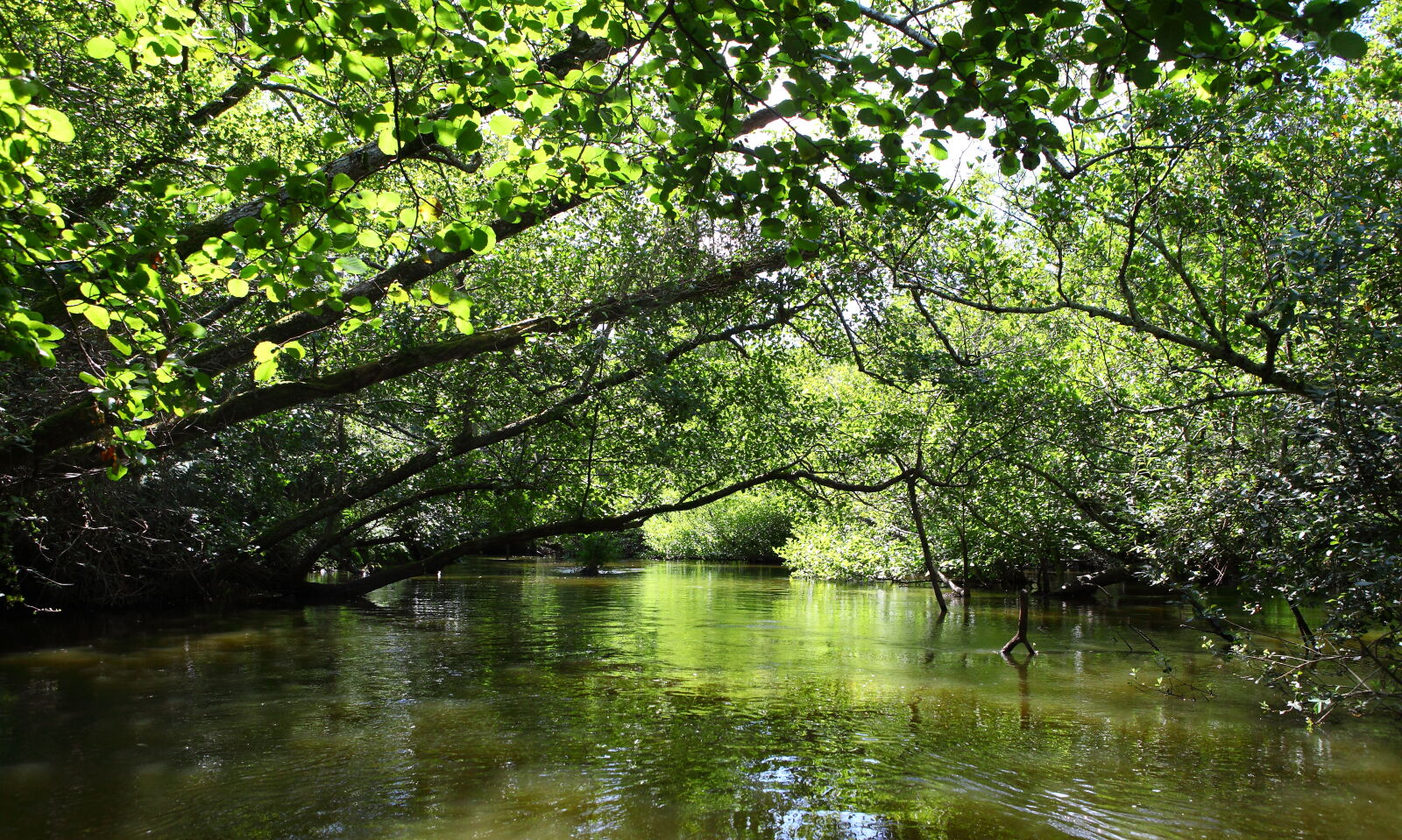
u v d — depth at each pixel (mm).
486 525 26156
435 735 8977
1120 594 25828
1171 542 12328
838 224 12453
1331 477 8953
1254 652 11070
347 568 27875
